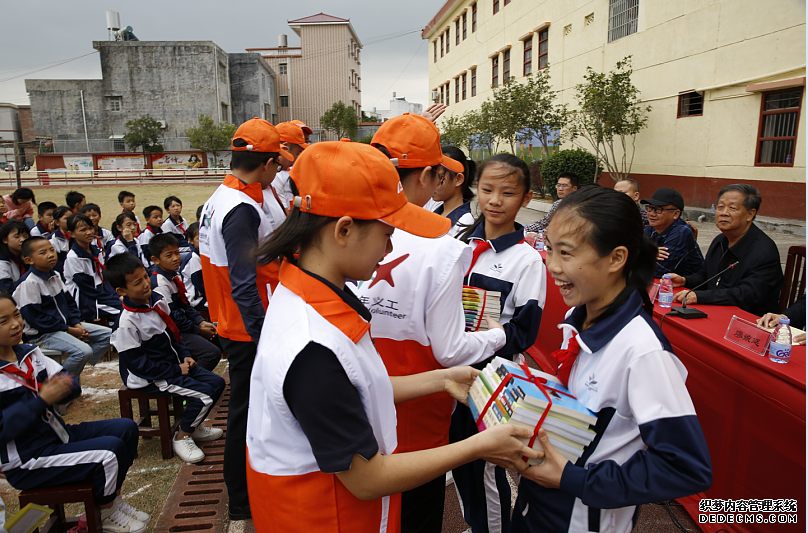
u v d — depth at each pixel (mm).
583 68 13758
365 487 1006
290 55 42188
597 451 1242
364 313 1084
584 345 1267
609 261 1205
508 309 1924
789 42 8383
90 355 3922
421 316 1560
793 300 3320
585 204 1199
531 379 1370
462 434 2000
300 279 1050
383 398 1094
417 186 1729
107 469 2176
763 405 1949
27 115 39031
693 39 10242
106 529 2295
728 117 9672
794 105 8508
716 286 3350
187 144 34406
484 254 2014
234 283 2246
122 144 34000
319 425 950
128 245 6289
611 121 11359
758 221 8789
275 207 2684
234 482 2359
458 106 24109
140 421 3162
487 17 19875
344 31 41781
